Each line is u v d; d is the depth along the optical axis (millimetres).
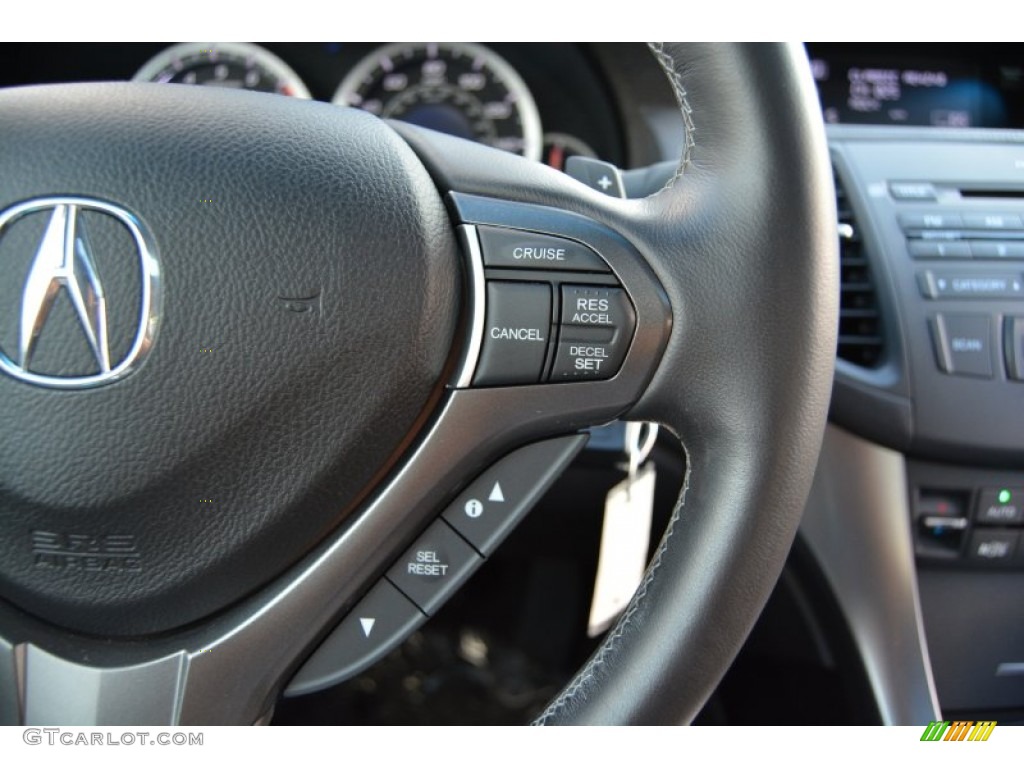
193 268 625
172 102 658
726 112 678
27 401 626
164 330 624
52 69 1515
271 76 1477
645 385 684
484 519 693
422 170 673
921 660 1093
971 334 1123
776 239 661
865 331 1161
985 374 1116
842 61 1435
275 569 677
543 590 1658
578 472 1208
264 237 631
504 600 1678
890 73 1434
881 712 1087
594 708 685
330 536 680
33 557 658
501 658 1654
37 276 620
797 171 665
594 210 686
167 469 637
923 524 1151
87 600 666
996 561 1158
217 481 647
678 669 678
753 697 1325
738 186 672
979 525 1146
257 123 654
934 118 1441
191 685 674
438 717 1557
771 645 1227
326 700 1556
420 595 696
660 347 678
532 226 672
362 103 1494
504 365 665
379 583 697
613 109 1379
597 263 671
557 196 686
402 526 680
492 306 662
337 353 639
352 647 699
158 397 628
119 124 640
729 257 667
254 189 634
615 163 1404
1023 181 1181
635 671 681
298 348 635
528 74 1452
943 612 1188
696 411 684
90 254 622
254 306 631
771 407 665
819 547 1104
